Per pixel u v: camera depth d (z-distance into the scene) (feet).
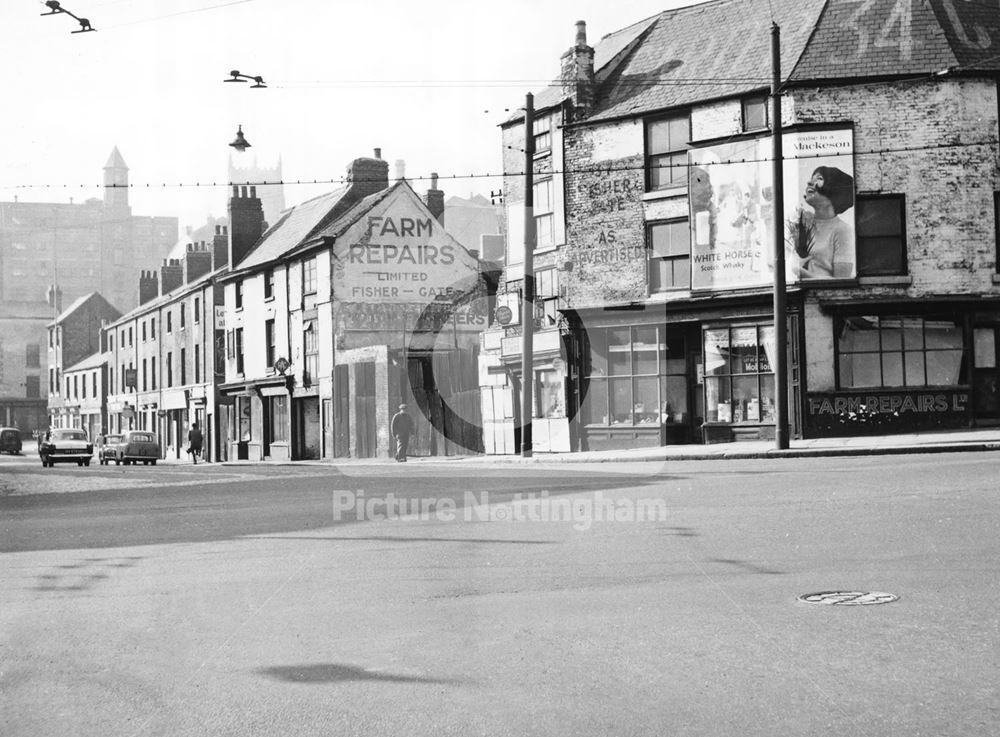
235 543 32.09
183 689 15.55
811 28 81.41
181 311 172.86
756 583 22.38
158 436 186.50
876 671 15.42
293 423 78.54
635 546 27.96
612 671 15.72
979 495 35.70
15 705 15.06
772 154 75.10
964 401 75.56
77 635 19.51
